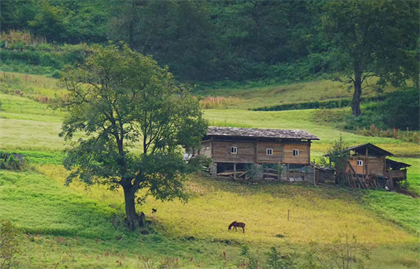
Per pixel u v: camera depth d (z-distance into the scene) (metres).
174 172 57.78
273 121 113.62
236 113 119.00
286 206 68.88
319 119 116.94
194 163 58.91
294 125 111.38
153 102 57.22
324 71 153.12
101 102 56.59
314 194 73.62
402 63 113.75
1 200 58.09
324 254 52.59
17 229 47.00
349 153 79.31
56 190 62.94
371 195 74.62
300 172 78.25
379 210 69.88
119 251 51.88
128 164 56.66
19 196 59.66
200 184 73.19
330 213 67.69
